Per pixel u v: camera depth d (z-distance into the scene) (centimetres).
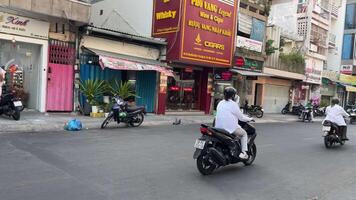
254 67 2511
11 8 1296
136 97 1809
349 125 2336
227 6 2120
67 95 1530
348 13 4238
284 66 2969
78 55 1544
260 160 905
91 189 576
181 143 1062
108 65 1495
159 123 1561
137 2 2055
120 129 1280
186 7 1861
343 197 635
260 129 1650
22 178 607
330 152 1116
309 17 3319
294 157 981
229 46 2173
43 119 1295
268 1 2664
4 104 1230
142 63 1703
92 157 796
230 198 588
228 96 767
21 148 837
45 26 1432
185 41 1878
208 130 724
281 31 3048
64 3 1389
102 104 1562
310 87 3500
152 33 1973
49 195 534
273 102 3016
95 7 2281
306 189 672
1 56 1383
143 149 930
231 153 758
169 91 2075
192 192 603
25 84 1462
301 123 2267
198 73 2253
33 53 1459
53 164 712
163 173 708
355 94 4219
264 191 642
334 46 3944
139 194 571
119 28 2136
